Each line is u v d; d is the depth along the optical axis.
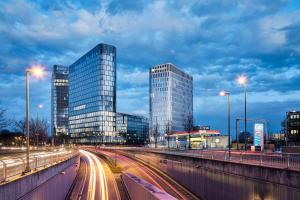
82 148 164.62
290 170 24.98
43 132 157.88
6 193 16.45
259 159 33.44
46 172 26.28
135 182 21.19
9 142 148.38
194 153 57.72
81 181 58.19
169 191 49.00
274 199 26.78
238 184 33.00
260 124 59.78
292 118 135.75
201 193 44.12
